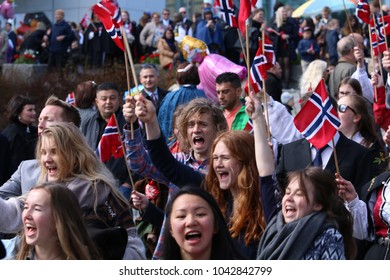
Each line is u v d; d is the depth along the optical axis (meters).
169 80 18.39
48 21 25.83
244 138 6.36
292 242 5.45
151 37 21.39
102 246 5.92
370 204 6.73
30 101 10.26
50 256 5.62
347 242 5.68
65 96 18.45
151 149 6.79
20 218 6.43
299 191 5.62
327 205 5.62
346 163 7.36
